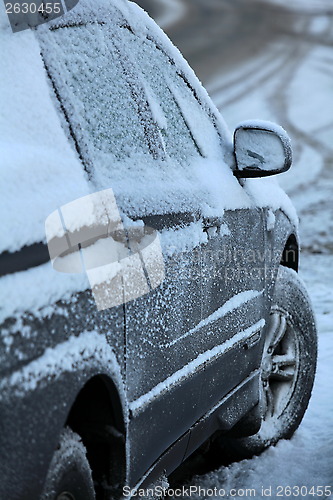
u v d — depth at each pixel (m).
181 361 4.00
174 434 4.04
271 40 78.56
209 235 4.36
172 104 4.48
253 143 4.93
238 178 5.05
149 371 3.66
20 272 2.77
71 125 3.45
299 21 93.00
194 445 4.42
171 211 3.96
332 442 5.77
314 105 47.56
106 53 3.91
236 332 4.77
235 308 4.70
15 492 2.73
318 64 65.69
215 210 4.45
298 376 5.79
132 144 3.89
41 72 3.41
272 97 50.69
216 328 4.44
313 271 12.41
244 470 5.35
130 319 3.46
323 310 9.84
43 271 2.87
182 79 4.72
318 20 94.69
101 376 3.24
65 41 3.62
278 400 5.72
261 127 4.91
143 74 4.22
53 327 2.89
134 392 3.54
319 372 7.34
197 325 4.19
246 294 4.93
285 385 5.76
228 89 54.16
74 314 3.03
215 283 4.43
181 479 5.23
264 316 5.29
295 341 5.77
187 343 4.06
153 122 4.16
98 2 3.98
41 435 2.81
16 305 2.70
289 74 60.28
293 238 5.92
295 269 6.02
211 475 5.28
